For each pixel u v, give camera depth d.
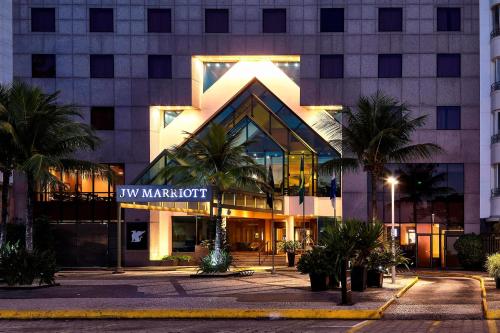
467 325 15.99
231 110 53.16
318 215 51.78
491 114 50.38
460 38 50.94
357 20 51.03
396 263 28.83
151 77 51.12
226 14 51.34
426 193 50.72
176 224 52.38
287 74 53.50
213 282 29.50
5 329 16.06
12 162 30.02
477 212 50.44
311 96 50.94
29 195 29.59
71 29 51.28
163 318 18.17
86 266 49.41
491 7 50.28
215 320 17.75
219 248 34.56
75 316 18.28
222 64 53.47
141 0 51.31
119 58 51.16
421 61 50.94
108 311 18.30
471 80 50.78
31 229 29.52
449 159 50.62
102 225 49.66
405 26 51.06
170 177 35.34
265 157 51.81
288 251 45.84
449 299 22.03
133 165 50.69
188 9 51.22
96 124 51.03
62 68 51.09
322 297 22.14
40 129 29.20
